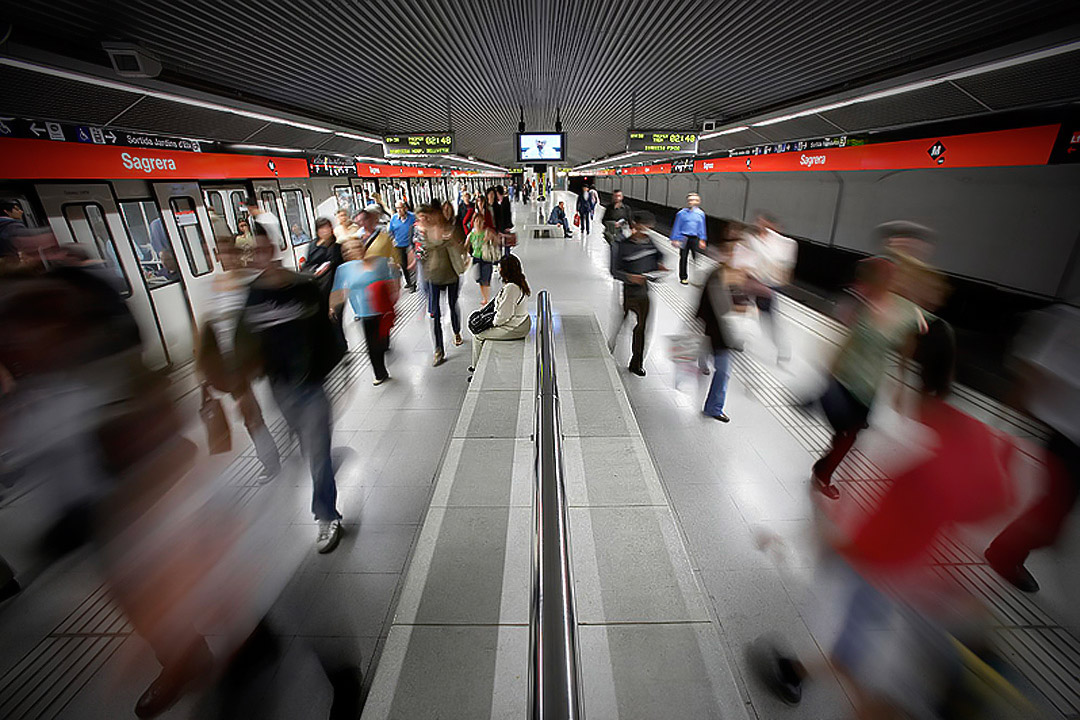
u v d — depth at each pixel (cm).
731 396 394
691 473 296
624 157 1766
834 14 369
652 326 572
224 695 175
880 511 167
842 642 170
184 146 581
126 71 356
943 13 341
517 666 164
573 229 1652
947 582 209
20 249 184
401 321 628
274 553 238
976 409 323
